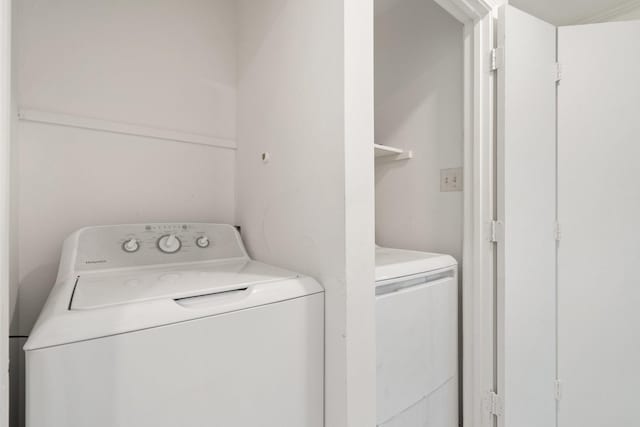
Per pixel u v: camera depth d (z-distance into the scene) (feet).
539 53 4.48
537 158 4.46
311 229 2.96
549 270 4.64
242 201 4.33
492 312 4.24
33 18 3.19
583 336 4.63
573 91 4.64
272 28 3.56
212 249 3.72
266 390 2.36
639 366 4.42
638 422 4.43
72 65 3.42
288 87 3.26
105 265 2.98
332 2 2.66
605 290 4.54
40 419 1.56
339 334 2.63
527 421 4.32
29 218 3.18
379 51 6.13
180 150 4.18
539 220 4.49
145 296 2.13
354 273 2.64
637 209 4.40
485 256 4.29
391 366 3.42
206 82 4.37
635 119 4.42
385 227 6.02
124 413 1.78
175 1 4.13
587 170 4.60
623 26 4.50
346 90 2.57
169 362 1.94
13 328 2.76
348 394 2.58
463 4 4.08
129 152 3.80
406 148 5.65
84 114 3.49
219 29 4.49
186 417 1.98
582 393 4.64
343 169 2.59
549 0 5.53
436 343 4.06
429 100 5.29
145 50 3.90
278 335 2.44
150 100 3.94
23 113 3.10
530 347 4.38
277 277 2.80
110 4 3.65
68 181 3.40
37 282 3.21
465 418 4.46
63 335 1.63
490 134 4.25
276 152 3.50
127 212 3.79
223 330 2.15
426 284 3.96
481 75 4.32
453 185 4.94
